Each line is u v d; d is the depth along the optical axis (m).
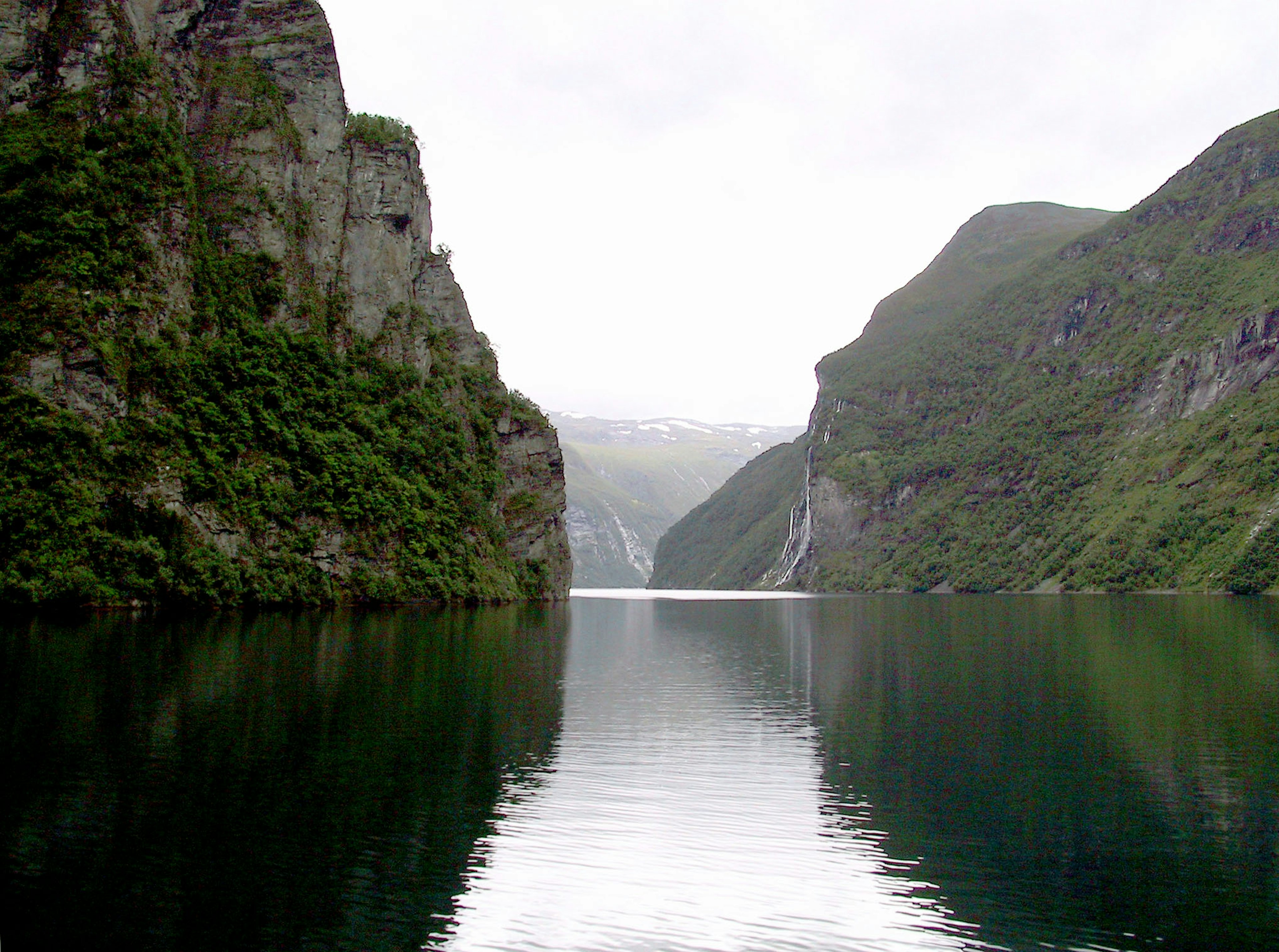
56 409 72.69
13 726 31.92
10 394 71.44
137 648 51.19
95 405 75.44
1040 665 56.75
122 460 75.69
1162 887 21.02
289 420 96.38
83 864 20.94
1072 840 23.81
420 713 37.25
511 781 28.16
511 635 72.12
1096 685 47.72
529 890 20.42
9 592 65.81
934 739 34.59
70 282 78.12
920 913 19.64
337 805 25.33
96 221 81.75
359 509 98.88
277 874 20.83
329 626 70.69
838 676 51.44
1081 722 37.88
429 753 30.95
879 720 38.25
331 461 97.81
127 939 17.81
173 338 85.75
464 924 18.84
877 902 20.16
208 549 79.94
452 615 90.81
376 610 93.12
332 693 40.78
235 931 18.27
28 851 21.52
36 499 69.00
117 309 80.56
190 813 24.23
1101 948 18.31
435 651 57.94
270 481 89.75
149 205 87.75
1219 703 42.09
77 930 18.06
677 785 28.17
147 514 76.06
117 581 71.56
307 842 22.62
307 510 93.31
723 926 18.98
